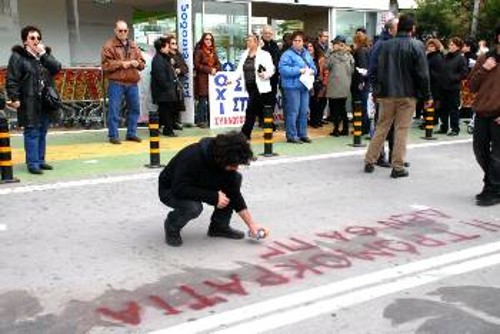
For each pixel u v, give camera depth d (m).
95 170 8.16
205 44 11.80
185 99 12.11
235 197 5.14
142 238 5.41
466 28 24.12
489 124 6.49
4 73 11.18
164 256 4.93
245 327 3.68
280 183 7.60
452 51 11.58
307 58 10.46
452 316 3.84
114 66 9.85
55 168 8.26
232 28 12.80
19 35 13.27
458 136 11.76
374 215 6.20
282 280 4.44
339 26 14.48
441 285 4.35
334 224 5.87
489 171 6.61
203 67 11.82
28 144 7.82
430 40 11.74
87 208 6.37
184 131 11.63
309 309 3.94
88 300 4.07
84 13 15.52
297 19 16.78
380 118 8.08
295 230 5.66
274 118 12.31
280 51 11.43
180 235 5.43
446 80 11.52
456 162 9.12
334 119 11.35
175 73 11.00
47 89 7.80
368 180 7.84
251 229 5.26
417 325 3.71
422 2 24.94
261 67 10.16
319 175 8.10
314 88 12.10
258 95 10.33
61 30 14.54
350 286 4.32
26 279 4.44
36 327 3.68
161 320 3.78
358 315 3.85
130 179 7.68
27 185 7.30
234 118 12.16
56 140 10.51
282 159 9.11
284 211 6.32
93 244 5.24
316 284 4.36
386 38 8.47
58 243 5.26
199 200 4.98
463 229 5.75
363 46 11.15
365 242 5.33
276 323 3.74
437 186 7.54
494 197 6.63
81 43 15.55
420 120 13.85
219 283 4.37
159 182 5.23
